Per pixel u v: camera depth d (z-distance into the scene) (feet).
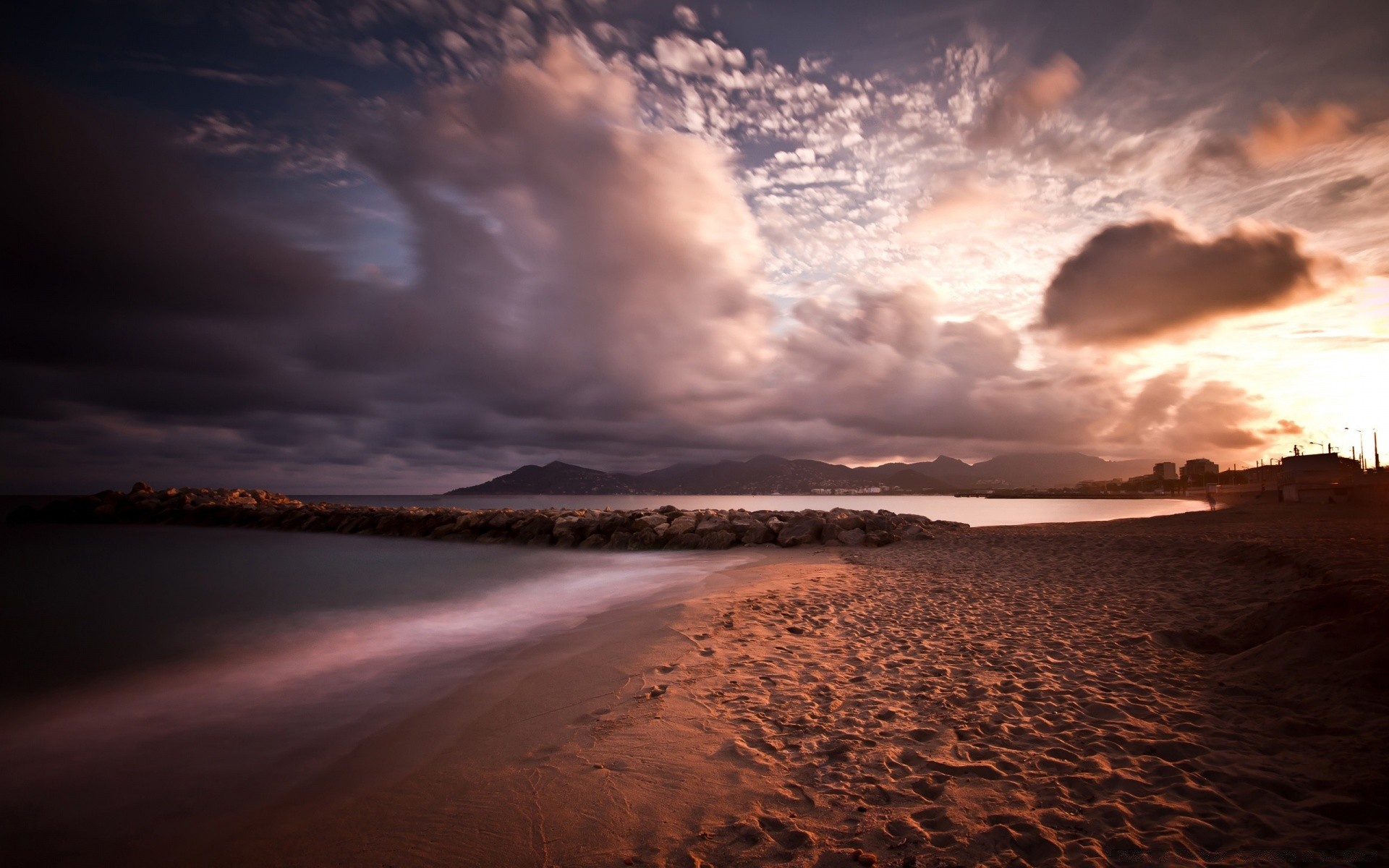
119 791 15.64
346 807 13.96
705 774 14.10
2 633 35.65
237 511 139.03
